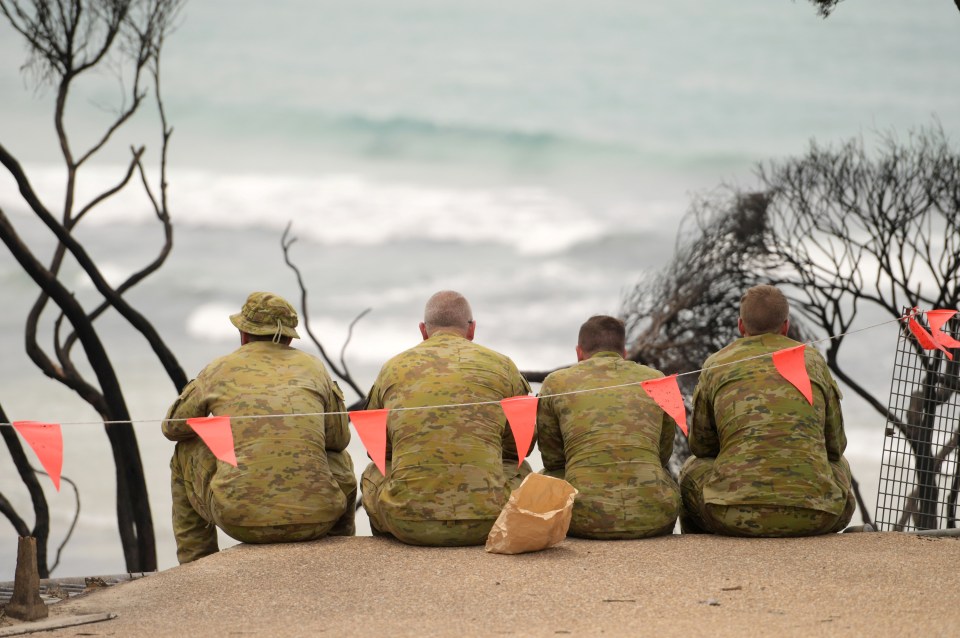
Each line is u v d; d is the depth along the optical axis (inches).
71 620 438.6
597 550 529.3
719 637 394.6
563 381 587.8
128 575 598.5
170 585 490.0
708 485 563.2
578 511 553.0
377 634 410.0
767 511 545.0
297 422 559.5
